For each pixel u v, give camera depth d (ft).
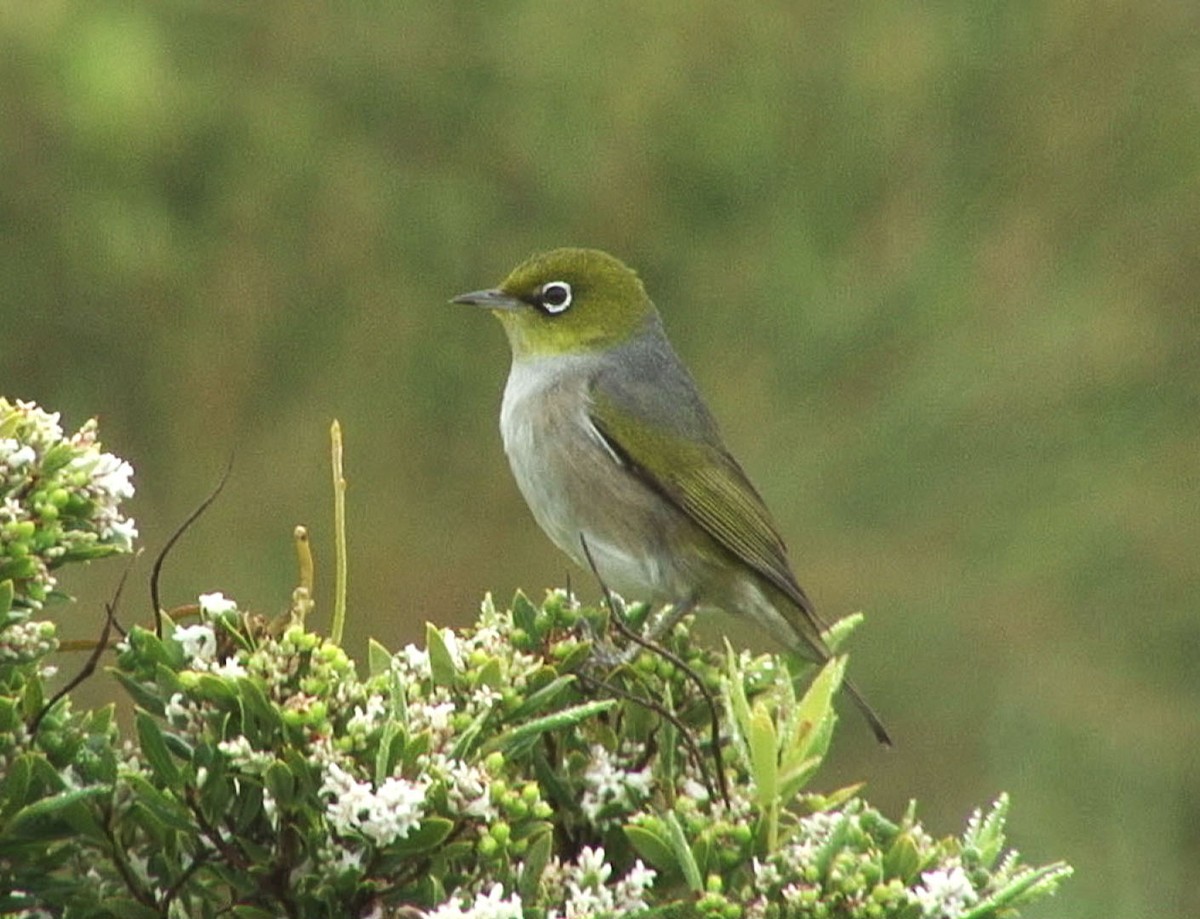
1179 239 47.67
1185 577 45.70
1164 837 43.80
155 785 14.16
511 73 49.47
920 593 45.34
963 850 14.74
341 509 14.97
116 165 47.93
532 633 15.99
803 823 14.88
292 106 49.14
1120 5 48.55
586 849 13.99
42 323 48.03
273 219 48.80
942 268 47.14
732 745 15.87
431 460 47.50
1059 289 47.09
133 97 46.88
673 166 48.96
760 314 47.60
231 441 47.44
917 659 45.09
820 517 45.68
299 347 48.34
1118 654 45.29
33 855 14.14
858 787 15.43
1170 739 44.50
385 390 48.01
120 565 43.16
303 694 13.76
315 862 13.79
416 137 49.88
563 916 13.98
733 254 48.29
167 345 48.21
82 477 14.11
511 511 46.96
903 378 46.47
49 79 47.16
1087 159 48.26
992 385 46.24
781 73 48.85
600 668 16.70
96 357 48.11
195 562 45.52
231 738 13.89
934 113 48.55
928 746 44.75
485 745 14.30
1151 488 45.96
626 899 14.05
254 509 46.55
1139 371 46.65
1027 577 45.42
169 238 47.83
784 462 45.93
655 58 48.96
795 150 48.60
